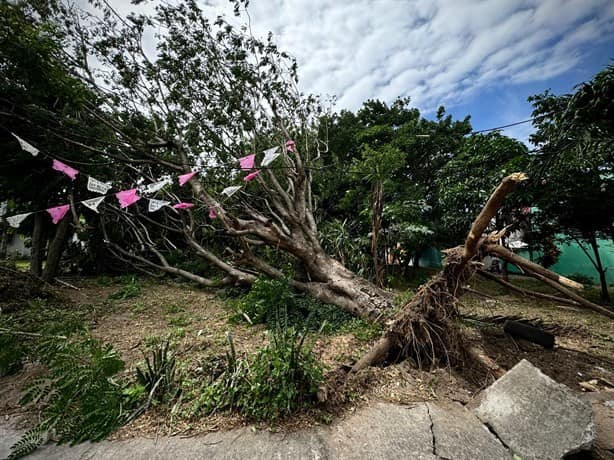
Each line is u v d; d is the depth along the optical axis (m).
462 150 7.66
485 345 3.43
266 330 3.95
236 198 7.44
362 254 6.62
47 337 2.63
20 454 1.70
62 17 5.62
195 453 1.76
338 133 10.68
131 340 3.61
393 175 9.20
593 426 1.74
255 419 2.05
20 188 5.75
